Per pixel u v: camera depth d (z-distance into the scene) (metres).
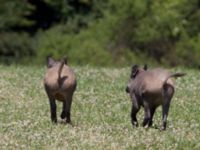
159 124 48.38
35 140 43.41
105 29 147.75
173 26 146.12
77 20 160.00
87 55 140.62
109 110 53.25
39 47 152.62
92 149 41.50
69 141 43.09
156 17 147.00
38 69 73.44
